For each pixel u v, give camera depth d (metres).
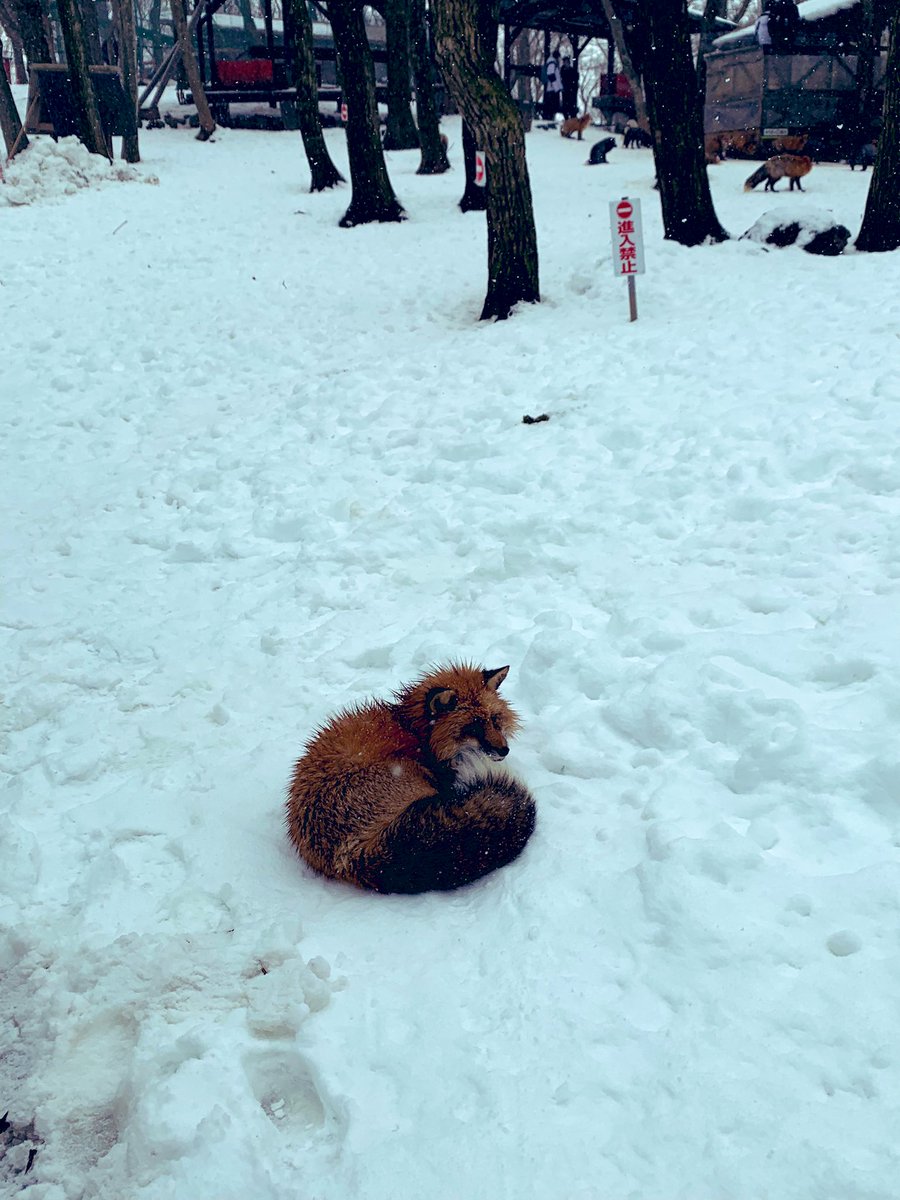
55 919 1.88
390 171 13.07
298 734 2.46
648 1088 1.37
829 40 13.27
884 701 2.10
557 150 15.98
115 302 7.52
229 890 1.88
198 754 2.41
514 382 4.93
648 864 1.74
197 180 12.29
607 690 2.41
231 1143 1.37
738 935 1.57
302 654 2.89
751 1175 1.22
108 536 3.99
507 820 1.78
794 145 12.01
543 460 3.99
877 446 3.46
